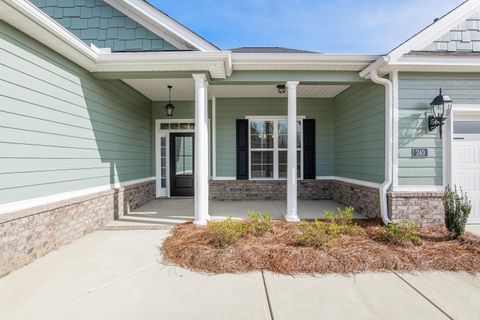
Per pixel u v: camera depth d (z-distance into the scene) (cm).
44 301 243
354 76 496
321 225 409
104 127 503
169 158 788
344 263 306
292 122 498
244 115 742
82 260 329
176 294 256
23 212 309
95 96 472
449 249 345
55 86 371
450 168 462
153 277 289
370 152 534
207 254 327
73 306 237
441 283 275
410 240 363
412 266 307
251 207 636
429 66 443
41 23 300
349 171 636
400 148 466
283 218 525
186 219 526
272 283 276
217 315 225
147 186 709
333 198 721
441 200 459
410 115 467
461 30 462
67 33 337
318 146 745
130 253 351
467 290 262
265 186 736
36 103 337
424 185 466
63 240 378
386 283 276
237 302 244
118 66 437
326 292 260
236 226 402
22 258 310
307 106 744
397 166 465
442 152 466
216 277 289
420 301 244
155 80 559
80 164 428
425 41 453
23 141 318
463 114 475
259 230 402
